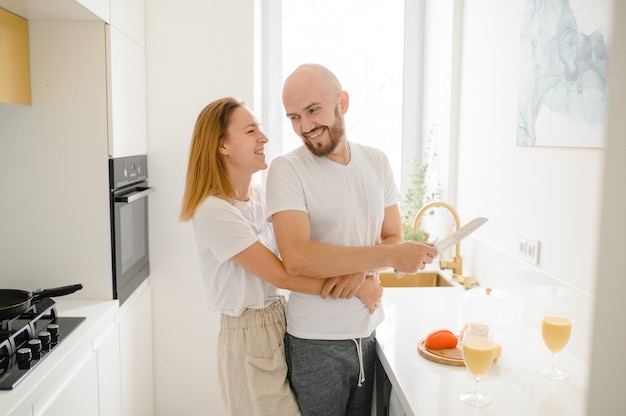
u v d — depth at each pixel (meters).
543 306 1.92
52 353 1.67
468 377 1.53
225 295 1.69
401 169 3.41
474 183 2.65
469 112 2.71
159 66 2.64
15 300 1.85
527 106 2.03
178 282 2.72
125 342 2.31
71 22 2.13
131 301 2.43
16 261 2.23
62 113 2.18
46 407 1.54
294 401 1.69
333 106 1.59
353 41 3.29
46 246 2.23
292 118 1.61
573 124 1.72
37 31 2.13
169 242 2.70
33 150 2.19
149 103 2.65
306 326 1.65
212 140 1.68
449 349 1.68
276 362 1.67
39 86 2.16
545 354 1.71
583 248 1.69
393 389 1.66
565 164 1.80
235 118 1.70
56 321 1.93
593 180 1.64
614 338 0.62
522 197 2.12
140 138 2.56
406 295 2.30
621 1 0.59
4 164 2.19
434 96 3.14
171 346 2.75
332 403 1.69
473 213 2.66
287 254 1.56
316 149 1.61
